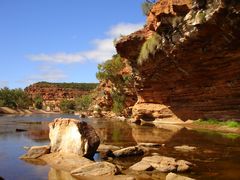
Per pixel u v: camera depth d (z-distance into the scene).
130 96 66.06
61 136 16.45
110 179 11.59
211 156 16.61
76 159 14.42
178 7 28.09
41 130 34.56
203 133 28.56
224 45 27.45
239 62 28.52
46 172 12.85
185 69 35.84
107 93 82.62
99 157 16.22
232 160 15.47
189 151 18.30
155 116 46.25
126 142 22.91
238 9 22.31
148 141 23.55
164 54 36.09
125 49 43.94
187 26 28.00
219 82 33.12
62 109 166.75
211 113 36.25
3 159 15.71
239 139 23.61
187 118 40.66
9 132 31.72
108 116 77.62
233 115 32.62
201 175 12.32
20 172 12.88
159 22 31.52
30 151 16.17
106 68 67.56
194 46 30.14
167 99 45.12
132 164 14.53
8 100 146.62
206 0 25.05
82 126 16.02
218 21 24.48
